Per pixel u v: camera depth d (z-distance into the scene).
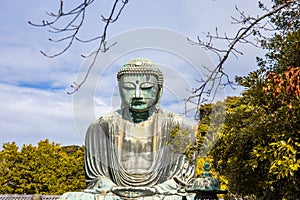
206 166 8.53
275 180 6.91
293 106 6.03
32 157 25.55
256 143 7.13
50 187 25.33
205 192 8.24
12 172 25.09
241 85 7.42
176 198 10.24
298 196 6.68
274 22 7.11
